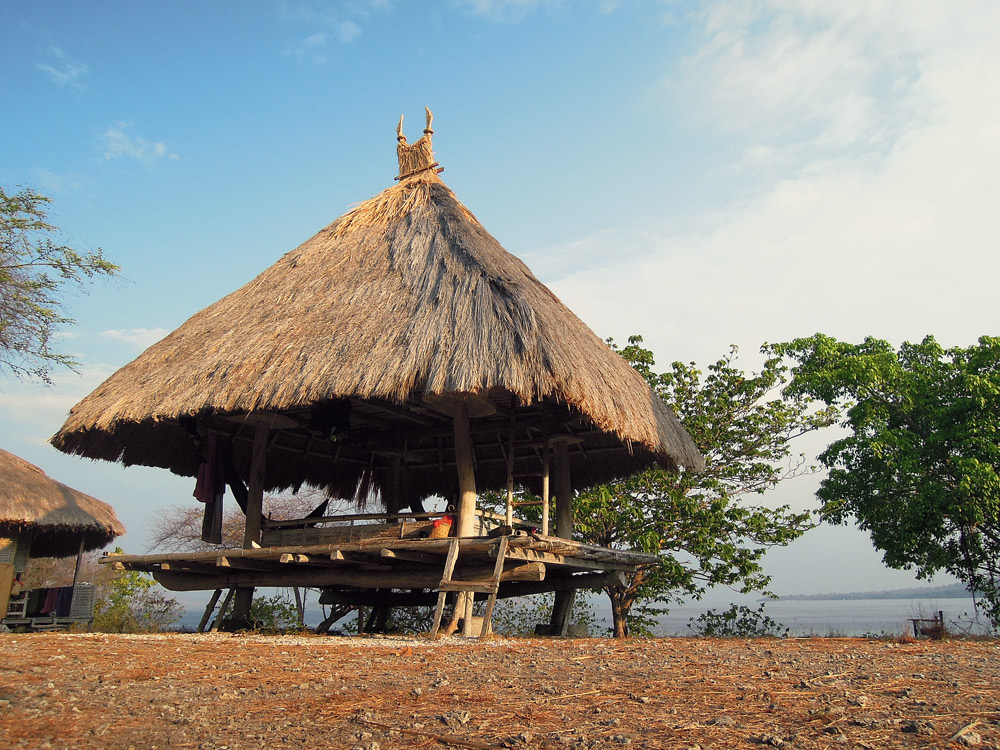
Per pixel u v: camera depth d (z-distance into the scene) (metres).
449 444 14.55
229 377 10.09
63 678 4.97
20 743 3.36
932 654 6.16
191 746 3.32
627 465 13.38
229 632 10.61
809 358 15.74
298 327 10.62
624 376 11.06
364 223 13.08
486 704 4.05
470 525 9.69
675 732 3.37
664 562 14.96
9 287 13.03
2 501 14.13
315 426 11.72
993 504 12.88
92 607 14.64
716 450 15.80
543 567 9.51
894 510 13.94
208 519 11.33
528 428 12.53
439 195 12.85
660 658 6.02
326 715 3.87
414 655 6.49
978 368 14.43
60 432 10.91
